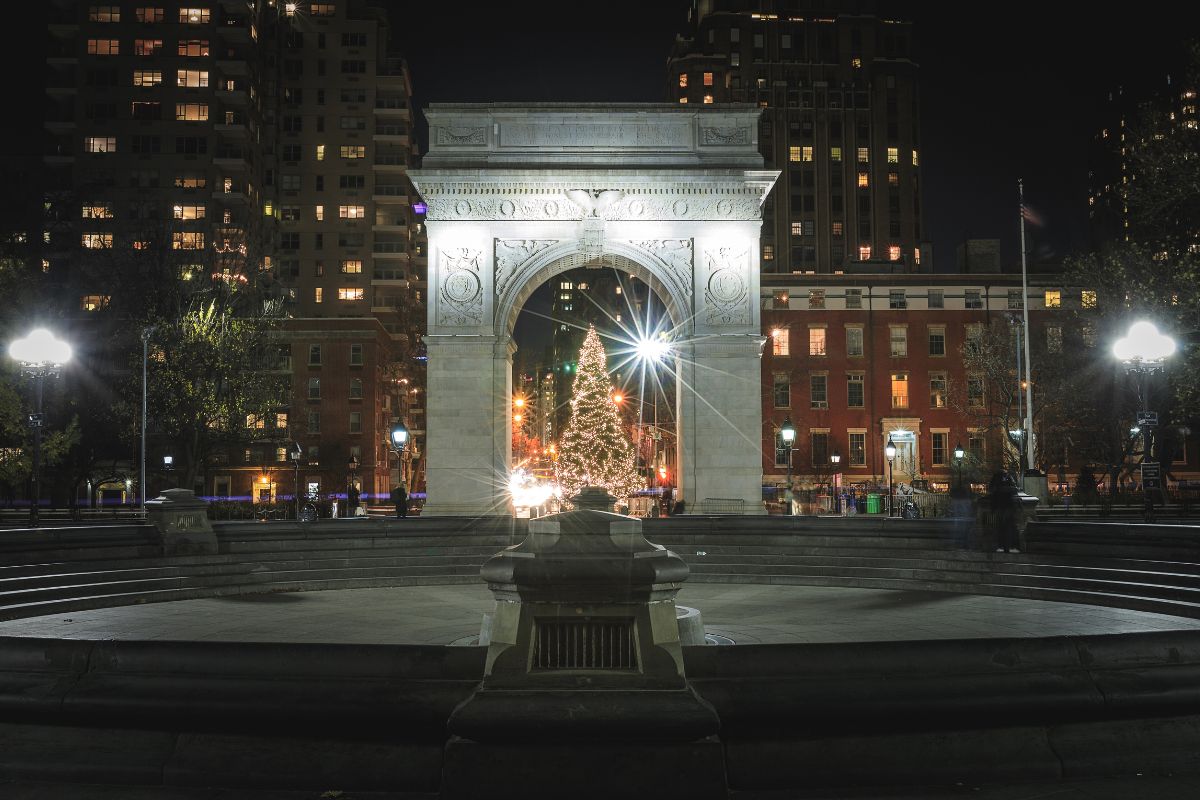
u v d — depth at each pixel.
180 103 95.19
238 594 22.73
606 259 44.50
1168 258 34.16
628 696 7.07
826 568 24.91
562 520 7.81
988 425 64.12
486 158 43.47
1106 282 46.25
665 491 52.41
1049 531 22.78
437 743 7.67
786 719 7.62
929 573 23.28
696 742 7.08
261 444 80.50
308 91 104.69
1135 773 7.89
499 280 43.22
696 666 7.77
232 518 49.44
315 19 105.19
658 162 43.75
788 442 48.22
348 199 103.56
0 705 7.98
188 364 53.50
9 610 18.05
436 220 43.25
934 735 7.80
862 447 73.38
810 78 119.50
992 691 7.78
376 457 83.62
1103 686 7.94
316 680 7.81
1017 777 7.74
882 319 74.31
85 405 57.94
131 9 95.94
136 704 7.82
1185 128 31.48
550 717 6.97
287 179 103.69
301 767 7.70
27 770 7.92
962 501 25.11
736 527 28.72
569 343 171.75
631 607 7.37
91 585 20.70
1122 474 60.34
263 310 60.09
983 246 77.69
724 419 42.91
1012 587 21.16
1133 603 18.25
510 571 7.39
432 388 42.44
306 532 27.16
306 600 21.34
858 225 117.38
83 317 63.53
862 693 7.65
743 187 43.62
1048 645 8.09
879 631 15.84
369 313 102.38
